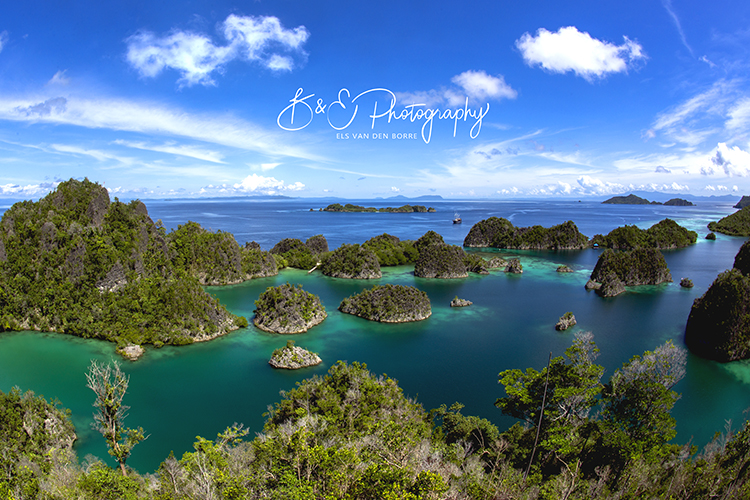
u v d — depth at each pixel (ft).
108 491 110.01
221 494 102.22
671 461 130.93
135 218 374.43
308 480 99.19
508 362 246.47
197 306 275.39
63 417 164.55
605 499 108.99
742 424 182.60
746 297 246.06
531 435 145.69
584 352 147.74
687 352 258.37
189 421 181.68
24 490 114.21
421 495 90.22
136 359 239.71
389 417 147.13
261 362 239.30
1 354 237.86
